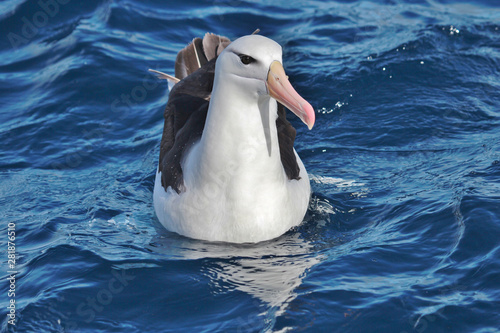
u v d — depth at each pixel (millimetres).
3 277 10344
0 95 16844
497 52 17719
